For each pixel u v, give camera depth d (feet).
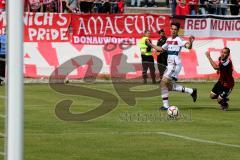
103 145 110.83
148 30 254.47
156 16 270.46
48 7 293.02
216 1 324.60
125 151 104.73
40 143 111.96
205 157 99.91
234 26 281.33
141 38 260.01
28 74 254.06
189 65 271.49
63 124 139.74
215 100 199.82
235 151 106.22
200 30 278.26
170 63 167.53
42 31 257.55
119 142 114.52
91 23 262.88
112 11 309.83
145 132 128.06
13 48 29.09
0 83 232.12
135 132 127.95
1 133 121.60
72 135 122.72
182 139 119.14
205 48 274.16
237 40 278.05
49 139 117.08
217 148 109.09
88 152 103.30
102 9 306.55
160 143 113.80
